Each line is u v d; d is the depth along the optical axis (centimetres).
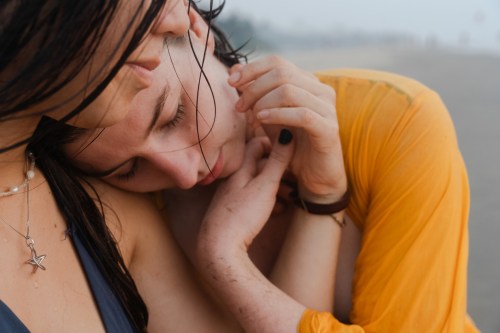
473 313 318
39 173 114
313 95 133
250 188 141
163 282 142
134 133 116
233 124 134
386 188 141
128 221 138
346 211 150
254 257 157
